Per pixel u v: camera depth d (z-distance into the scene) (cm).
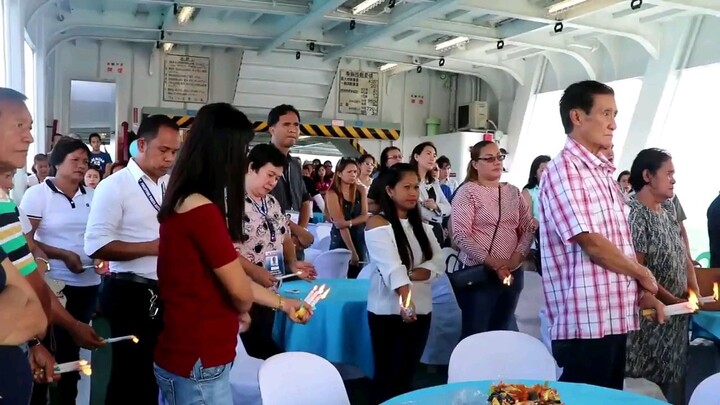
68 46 1081
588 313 244
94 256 279
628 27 825
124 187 283
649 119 845
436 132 1266
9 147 187
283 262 329
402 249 311
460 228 366
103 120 1109
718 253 393
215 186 192
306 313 224
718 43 778
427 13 782
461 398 204
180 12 876
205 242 186
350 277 534
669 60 826
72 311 361
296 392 218
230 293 191
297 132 391
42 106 832
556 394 187
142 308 284
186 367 189
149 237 286
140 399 286
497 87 1190
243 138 195
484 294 365
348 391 409
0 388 144
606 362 246
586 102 248
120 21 929
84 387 374
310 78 1176
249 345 317
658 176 312
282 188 388
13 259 192
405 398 208
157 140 285
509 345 258
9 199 198
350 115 1238
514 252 370
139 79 1122
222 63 1157
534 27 843
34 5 720
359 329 367
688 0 685
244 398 276
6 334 145
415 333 316
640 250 309
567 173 245
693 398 233
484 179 374
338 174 565
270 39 1008
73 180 358
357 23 955
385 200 314
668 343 314
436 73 1290
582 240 239
